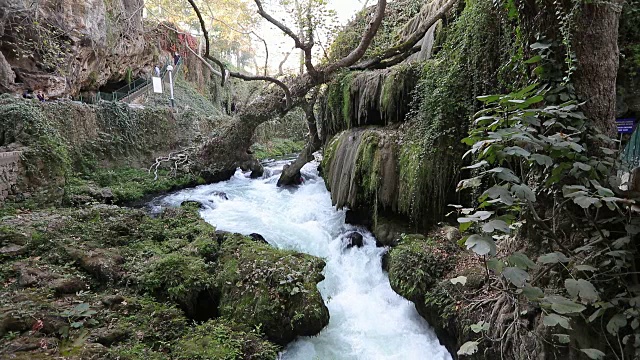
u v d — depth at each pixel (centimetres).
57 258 436
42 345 292
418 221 457
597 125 221
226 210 724
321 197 776
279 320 376
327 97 727
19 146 643
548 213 240
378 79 582
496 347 261
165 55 1866
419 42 701
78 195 720
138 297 393
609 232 202
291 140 2092
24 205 594
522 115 182
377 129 560
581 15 213
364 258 503
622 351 181
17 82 918
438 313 336
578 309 155
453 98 411
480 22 362
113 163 997
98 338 313
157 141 1166
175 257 448
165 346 330
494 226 157
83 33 1055
